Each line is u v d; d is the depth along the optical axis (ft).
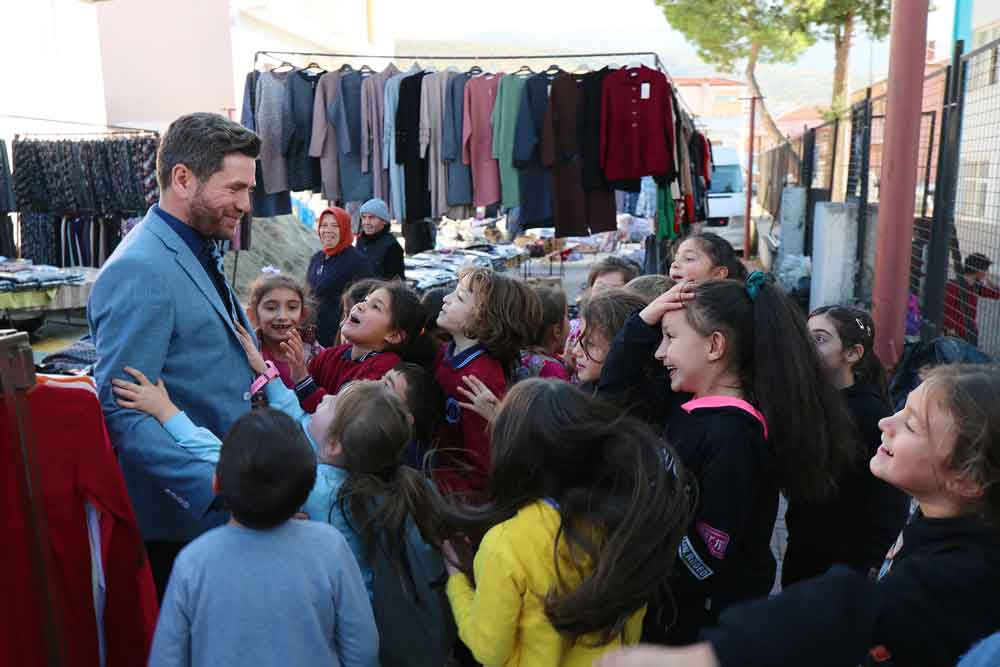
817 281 29.84
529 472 6.27
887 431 5.27
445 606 7.63
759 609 2.93
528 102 20.93
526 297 10.21
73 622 6.65
